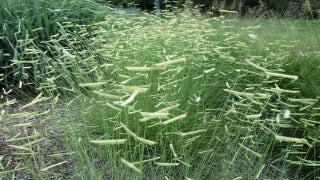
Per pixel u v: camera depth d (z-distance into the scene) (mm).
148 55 2689
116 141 999
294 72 2885
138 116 2072
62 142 2203
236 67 2838
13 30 3746
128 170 1608
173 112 2094
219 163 1890
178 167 1885
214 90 2695
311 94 2658
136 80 2393
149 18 4324
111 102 2209
